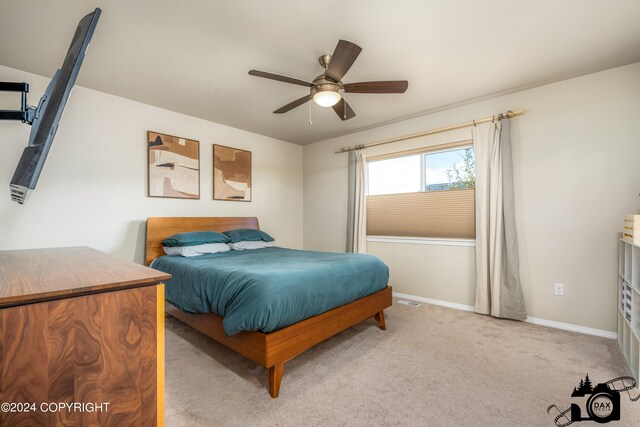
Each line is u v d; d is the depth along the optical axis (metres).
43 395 0.75
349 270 2.44
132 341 0.88
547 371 2.00
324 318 2.11
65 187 2.75
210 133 3.91
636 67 2.47
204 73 2.63
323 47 2.23
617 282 2.52
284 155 4.88
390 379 1.92
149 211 3.32
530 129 2.94
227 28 2.01
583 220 2.68
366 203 4.23
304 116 3.72
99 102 2.97
